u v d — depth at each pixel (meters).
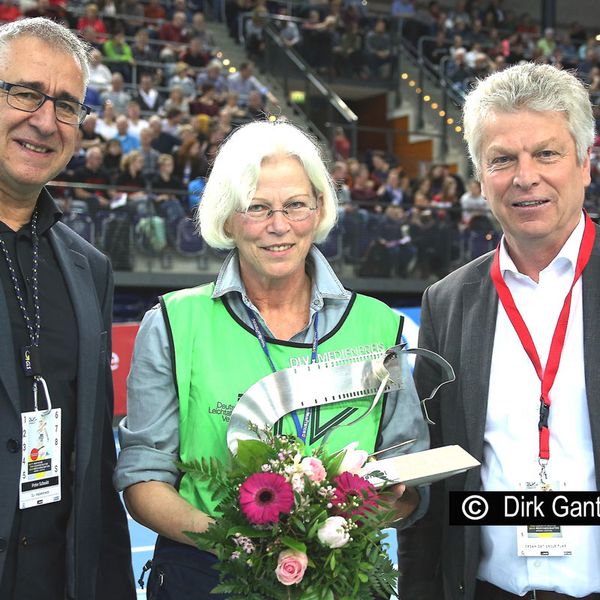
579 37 23.09
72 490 2.64
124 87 14.23
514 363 2.68
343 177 13.42
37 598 2.53
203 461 2.26
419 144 17.30
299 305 2.62
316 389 2.47
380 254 12.18
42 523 2.54
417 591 2.92
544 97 2.55
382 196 13.40
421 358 2.95
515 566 2.60
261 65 16.72
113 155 11.59
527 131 2.55
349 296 2.63
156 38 16.22
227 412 2.46
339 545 2.08
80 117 2.71
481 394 2.68
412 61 18.44
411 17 19.86
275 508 2.05
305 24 17.72
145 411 2.49
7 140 2.58
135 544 6.09
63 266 2.72
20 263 2.63
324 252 11.89
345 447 2.44
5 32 2.62
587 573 2.54
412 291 12.45
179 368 2.49
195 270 11.39
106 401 2.87
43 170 2.61
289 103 16.06
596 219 13.59
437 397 2.89
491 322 2.74
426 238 12.38
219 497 2.31
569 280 2.68
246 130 2.51
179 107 13.86
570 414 2.56
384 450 2.47
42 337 2.59
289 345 2.53
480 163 2.69
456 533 2.71
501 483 2.63
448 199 13.90
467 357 2.74
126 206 10.95
